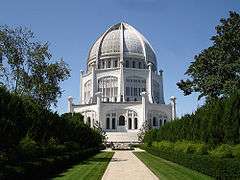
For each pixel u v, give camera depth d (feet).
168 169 142.72
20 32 197.16
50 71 202.28
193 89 196.95
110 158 221.87
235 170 90.63
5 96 108.68
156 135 311.27
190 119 176.65
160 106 553.23
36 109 137.18
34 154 107.55
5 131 97.81
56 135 160.97
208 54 190.29
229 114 120.47
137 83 583.58
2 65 192.75
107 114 540.11
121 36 618.44
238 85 169.89
